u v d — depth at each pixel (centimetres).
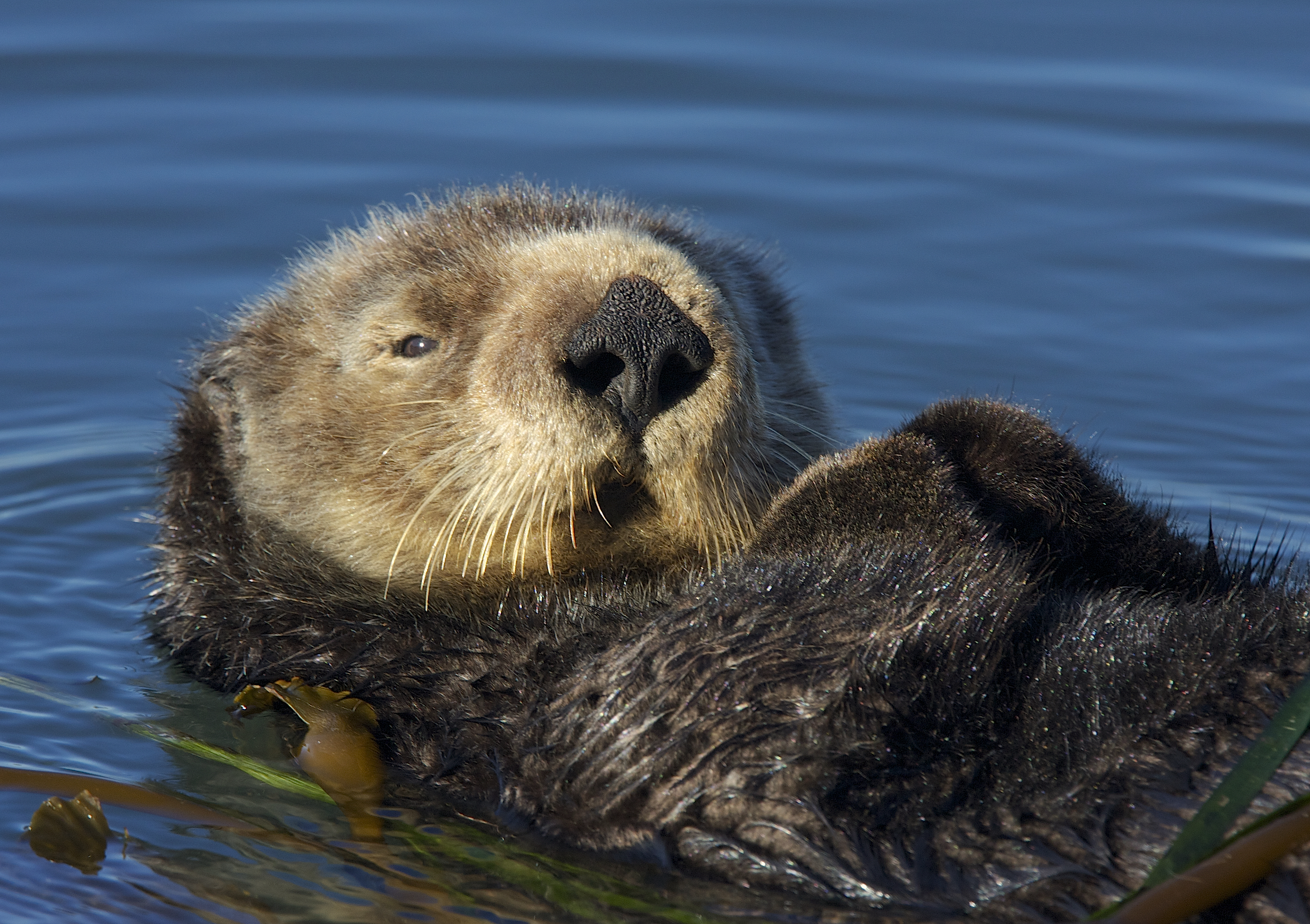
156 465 1446
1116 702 901
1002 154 2188
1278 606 963
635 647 965
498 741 998
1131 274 1975
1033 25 2480
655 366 966
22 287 1906
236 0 2489
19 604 1386
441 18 2472
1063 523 1091
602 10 2517
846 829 870
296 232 1991
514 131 2205
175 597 1224
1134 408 1755
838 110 2275
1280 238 2020
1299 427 1714
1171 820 840
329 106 2244
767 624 946
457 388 1070
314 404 1162
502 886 929
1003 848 848
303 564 1158
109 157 2112
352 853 975
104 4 2453
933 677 912
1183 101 2277
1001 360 1847
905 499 1017
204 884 941
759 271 1400
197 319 1869
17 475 1648
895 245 2031
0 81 2233
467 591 1131
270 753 1116
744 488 1077
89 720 1166
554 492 1004
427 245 1187
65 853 974
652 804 918
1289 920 800
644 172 2133
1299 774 862
